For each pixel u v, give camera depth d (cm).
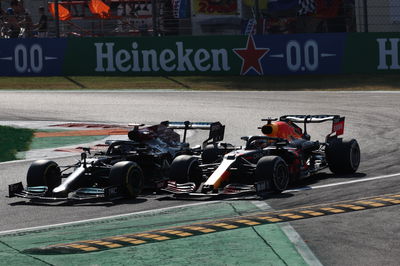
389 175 4725
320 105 9031
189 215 3703
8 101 10100
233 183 4506
